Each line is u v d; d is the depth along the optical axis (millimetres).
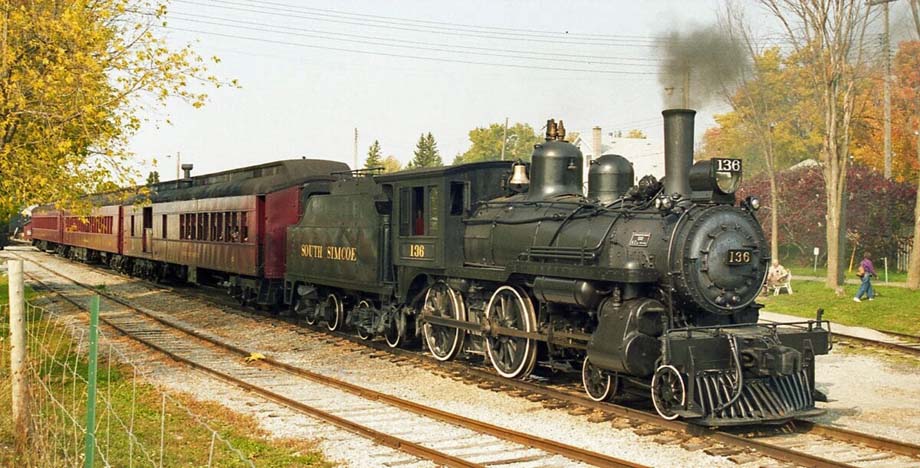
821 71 25109
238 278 21984
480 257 12922
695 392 8984
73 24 12523
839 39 24406
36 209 54344
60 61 12719
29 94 13203
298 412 9828
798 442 8609
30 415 7477
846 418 9984
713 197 10180
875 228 37656
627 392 10906
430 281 13930
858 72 25984
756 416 8930
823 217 40000
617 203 11078
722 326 9711
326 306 17562
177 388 11375
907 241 37438
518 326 11891
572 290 10531
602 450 8234
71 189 13828
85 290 26406
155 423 9273
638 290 10086
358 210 15727
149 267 29875
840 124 25953
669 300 9820
